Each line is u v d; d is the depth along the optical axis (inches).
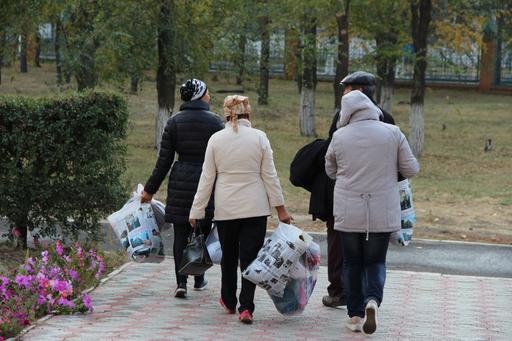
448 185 1309.1
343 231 456.1
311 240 489.1
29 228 690.2
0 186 670.5
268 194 480.4
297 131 1998.0
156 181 537.0
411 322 503.2
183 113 530.3
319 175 514.3
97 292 564.7
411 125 1664.6
